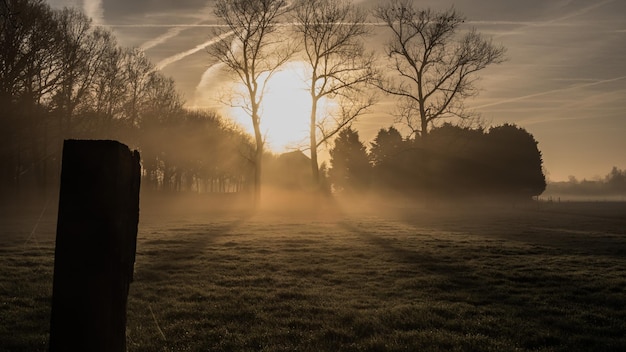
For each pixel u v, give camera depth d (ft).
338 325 26.45
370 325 26.32
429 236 76.48
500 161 230.68
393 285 38.14
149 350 22.13
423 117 173.99
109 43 175.83
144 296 32.91
